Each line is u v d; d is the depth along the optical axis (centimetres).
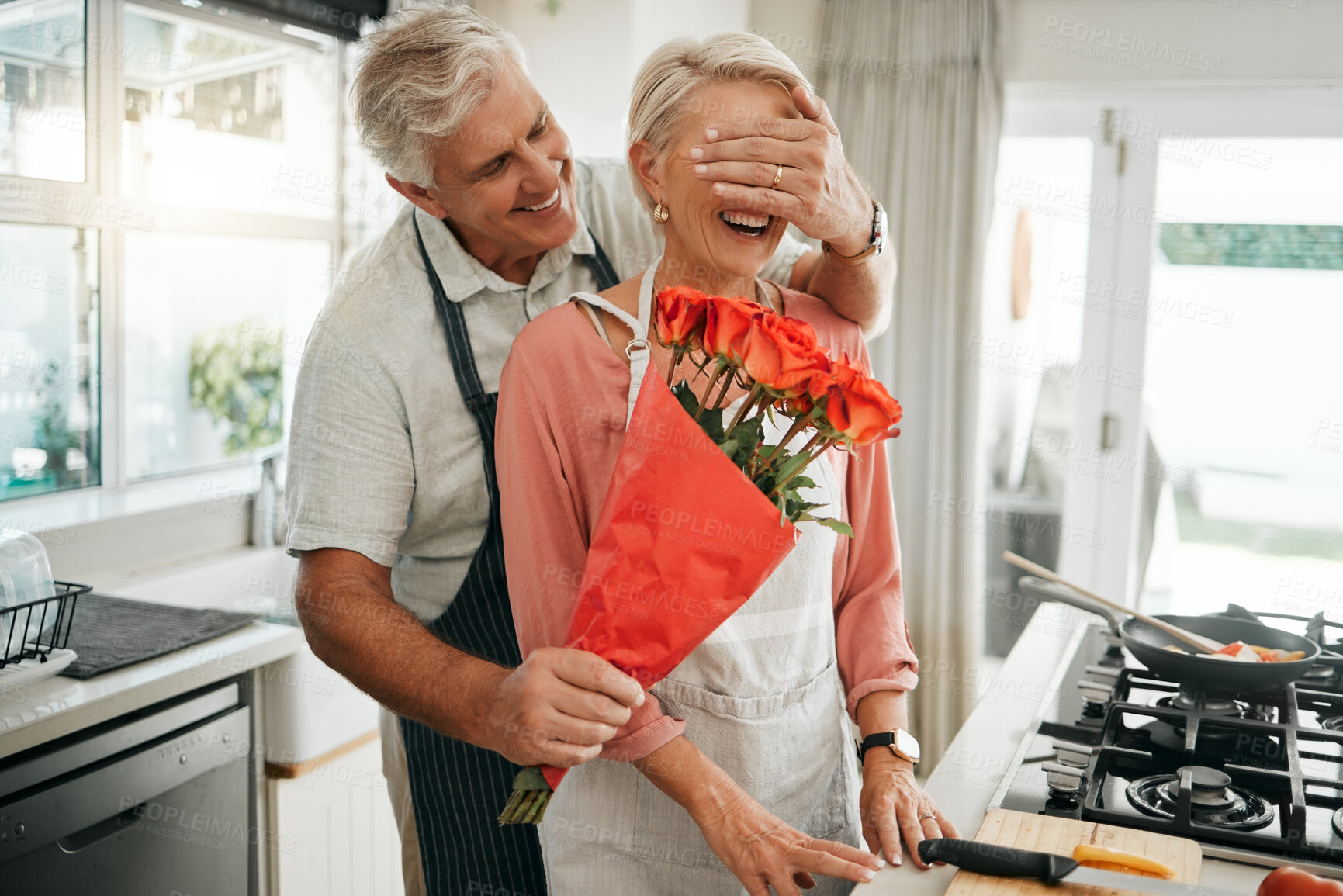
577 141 278
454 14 124
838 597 131
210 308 272
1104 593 324
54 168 230
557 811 115
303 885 204
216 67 261
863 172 311
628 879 113
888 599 126
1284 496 304
